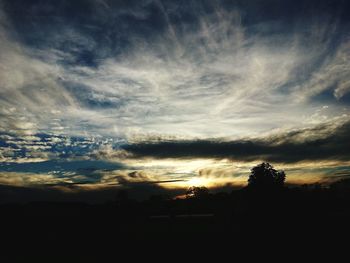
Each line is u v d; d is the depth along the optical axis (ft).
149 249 120.26
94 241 139.23
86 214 195.11
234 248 110.22
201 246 116.06
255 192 163.63
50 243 141.38
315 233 112.78
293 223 130.11
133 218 176.86
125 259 110.32
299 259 92.43
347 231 109.70
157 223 153.38
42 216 187.32
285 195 159.53
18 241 148.15
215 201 206.69
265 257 97.96
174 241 125.80
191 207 209.77
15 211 191.11
